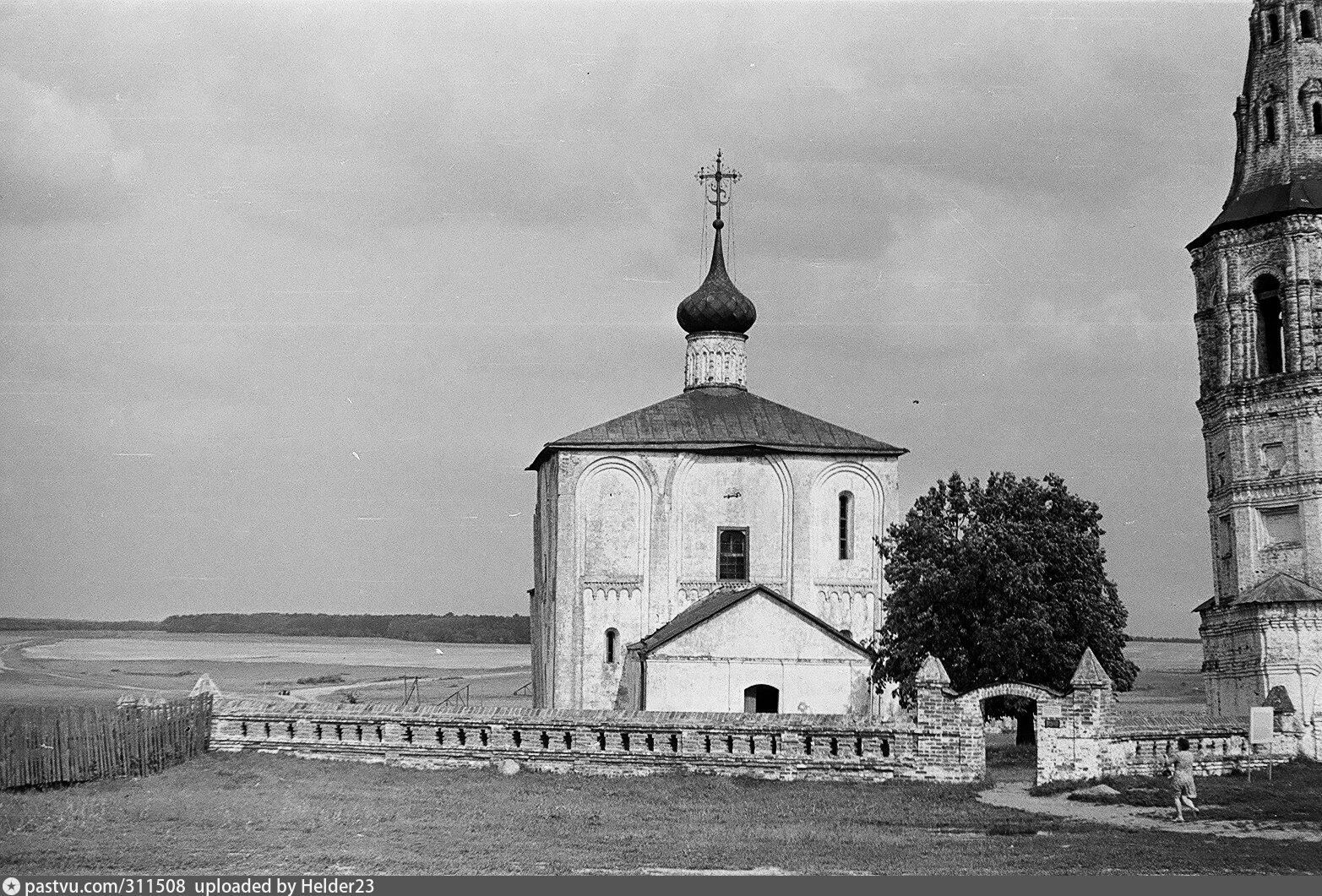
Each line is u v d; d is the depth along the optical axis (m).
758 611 70.38
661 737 50.84
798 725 50.09
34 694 136.12
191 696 53.59
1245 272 65.06
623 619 80.44
